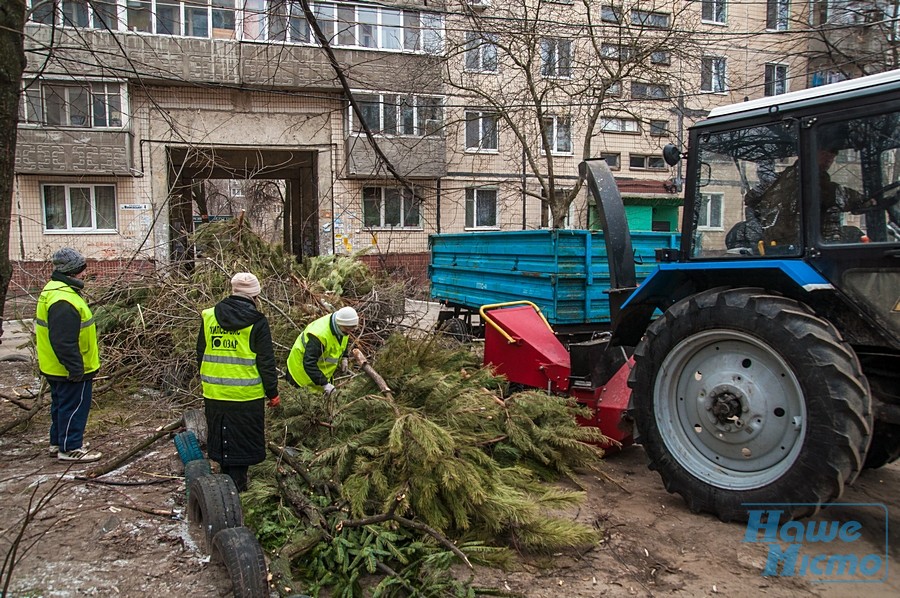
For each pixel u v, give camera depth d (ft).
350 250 66.33
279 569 10.27
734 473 13.15
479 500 11.66
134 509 13.06
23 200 58.85
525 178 68.23
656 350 14.23
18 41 15.44
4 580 10.28
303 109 62.59
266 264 26.86
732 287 14.14
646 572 11.35
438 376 15.93
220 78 58.49
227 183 96.89
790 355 11.85
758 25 69.15
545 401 16.34
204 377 12.63
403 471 12.41
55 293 15.44
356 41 62.75
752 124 13.75
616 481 15.90
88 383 16.24
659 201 73.61
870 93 11.85
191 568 10.79
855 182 12.25
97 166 57.47
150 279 25.43
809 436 11.57
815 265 12.62
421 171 66.74
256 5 58.70
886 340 11.89
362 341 23.43
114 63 55.06
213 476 11.87
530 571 11.39
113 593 9.99
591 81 53.88
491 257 28.25
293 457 14.21
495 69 61.67
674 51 49.75
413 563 10.93
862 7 46.01
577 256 23.13
